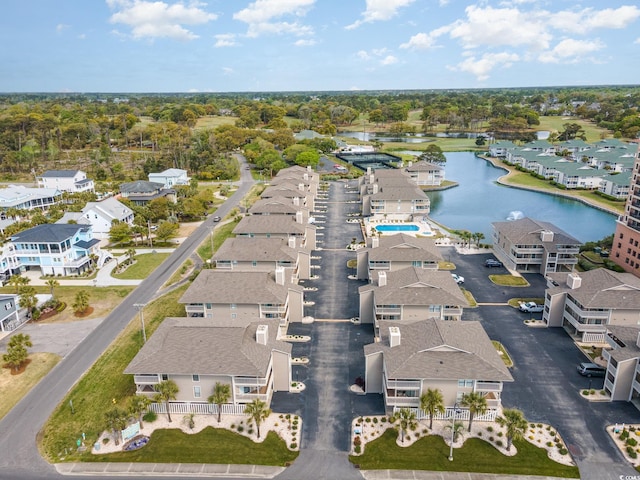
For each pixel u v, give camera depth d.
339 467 45.81
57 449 48.56
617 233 96.06
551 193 165.50
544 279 89.44
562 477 44.38
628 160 183.50
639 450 47.31
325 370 61.38
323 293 84.12
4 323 71.75
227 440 49.31
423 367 51.03
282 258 83.56
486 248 106.69
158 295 84.00
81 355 65.50
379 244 88.00
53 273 93.69
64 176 156.38
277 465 46.12
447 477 44.50
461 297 67.62
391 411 53.50
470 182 186.50
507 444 47.66
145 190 144.00
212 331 55.62
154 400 52.56
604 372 59.31
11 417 53.31
